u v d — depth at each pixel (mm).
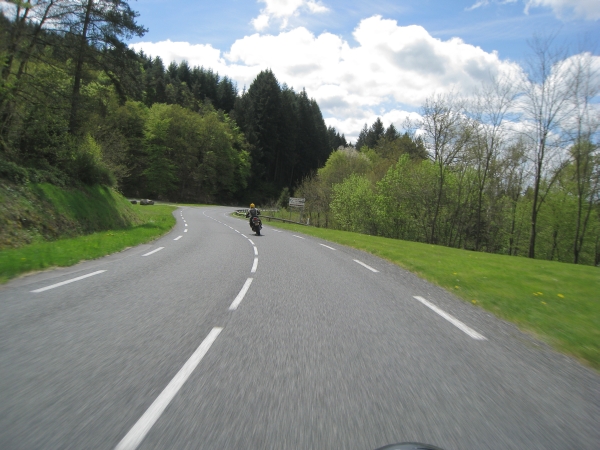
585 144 31766
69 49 23062
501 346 5234
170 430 2957
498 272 12281
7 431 2885
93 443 2770
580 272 13844
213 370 4090
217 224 33906
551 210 39750
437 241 44219
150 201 61625
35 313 6137
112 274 9703
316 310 6727
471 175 40500
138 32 25484
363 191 44156
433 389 3797
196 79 129250
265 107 98875
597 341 5602
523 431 3084
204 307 6703
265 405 3369
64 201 20812
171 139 83625
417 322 6230
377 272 11445
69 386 3652
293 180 107562
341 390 3703
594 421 3283
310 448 2771
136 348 4688
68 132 24703
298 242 20531
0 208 15469
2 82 18141
